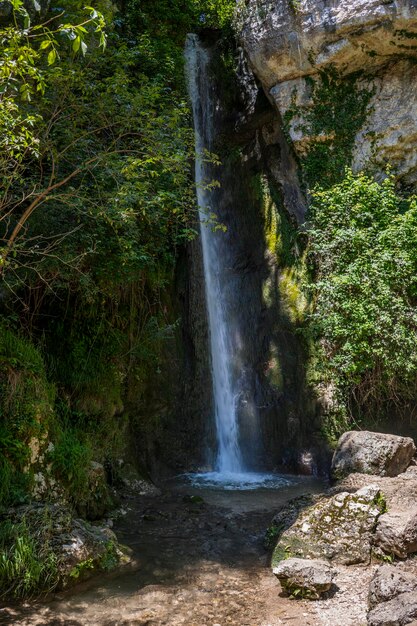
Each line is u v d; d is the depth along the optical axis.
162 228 8.73
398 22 8.85
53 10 6.99
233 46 12.20
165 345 9.27
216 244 11.60
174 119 6.95
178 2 12.41
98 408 7.52
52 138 6.68
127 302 8.41
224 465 9.86
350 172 9.41
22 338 6.40
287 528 5.25
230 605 4.30
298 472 9.18
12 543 4.57
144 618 4.10
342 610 4.16
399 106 9.56
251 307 10.80
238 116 11.88
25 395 5.60
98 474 6.38
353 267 8.68
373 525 5.05
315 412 9.30
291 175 10.66
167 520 6.36
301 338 9.77
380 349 8.36
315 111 9.94
